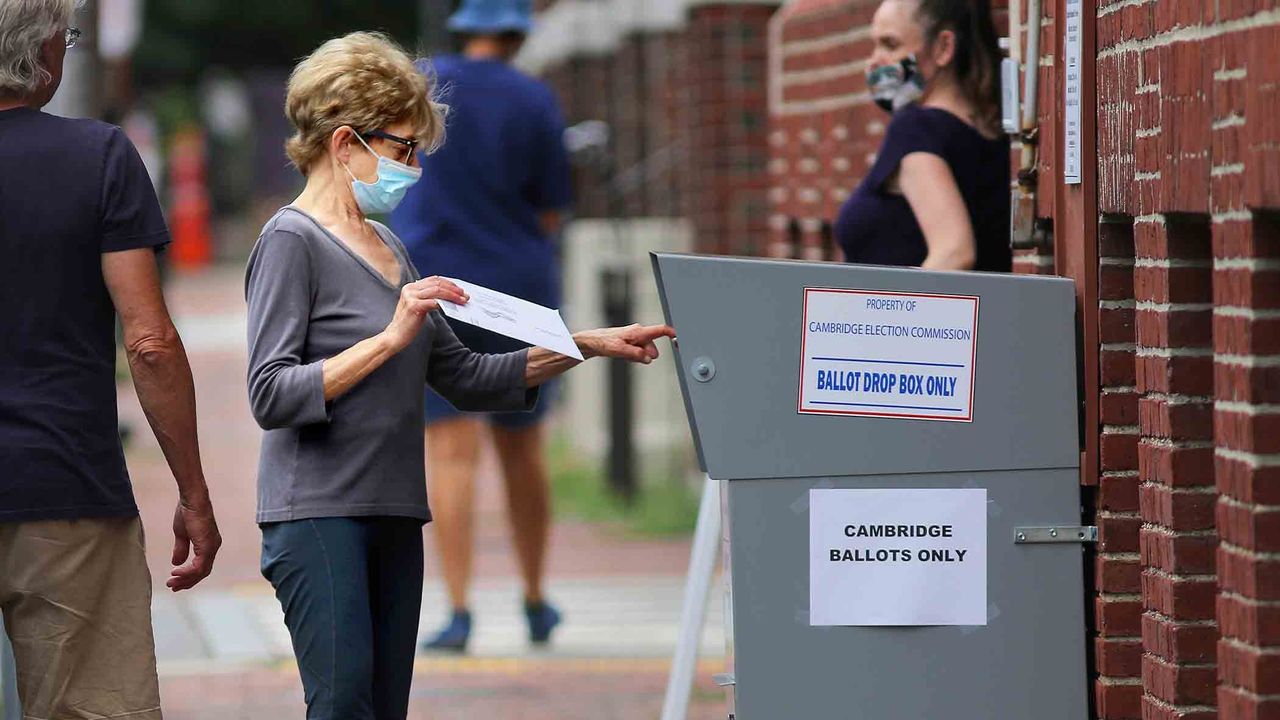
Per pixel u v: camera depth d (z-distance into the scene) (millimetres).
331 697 15617
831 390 14781
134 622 15258
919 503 14914
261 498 16000
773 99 33969
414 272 16859
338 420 15781
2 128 14867
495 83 28297
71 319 14844
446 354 16922
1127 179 14883
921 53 19812
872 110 26000
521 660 27250
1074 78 15781
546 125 28438
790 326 14727
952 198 19172
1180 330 14328
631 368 43344
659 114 46312
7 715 18438
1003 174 19594
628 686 25406
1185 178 13719
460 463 27672
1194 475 14406
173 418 15273
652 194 47031
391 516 15922
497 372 16812
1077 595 15172
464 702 24500
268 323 15797
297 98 16312
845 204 20094
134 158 15172
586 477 47125
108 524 15070
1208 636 14445
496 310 15531
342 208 16344
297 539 15719
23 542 14750
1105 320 15359
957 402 14984
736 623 14758
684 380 14680
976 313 15000
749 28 39469
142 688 15258
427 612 31391
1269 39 12297
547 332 15547
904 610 14898
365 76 16188
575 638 29109
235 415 63188
